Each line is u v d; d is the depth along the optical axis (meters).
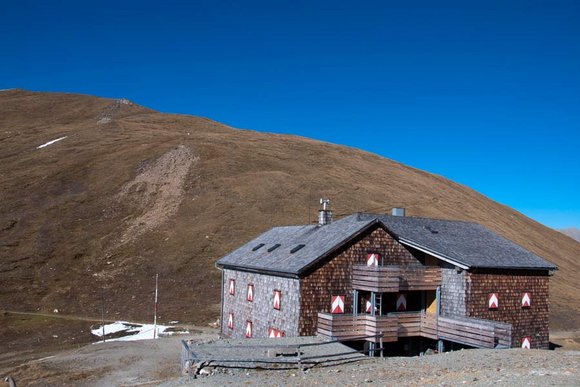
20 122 144.88
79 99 179.00
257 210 75.88
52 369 30.02
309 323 29.08
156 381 25.05
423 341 31.94
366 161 119.38
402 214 38.69
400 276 30.58
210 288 56.59
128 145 106.88
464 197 114.94
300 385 17.67
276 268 30.94
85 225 73.94
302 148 117.50
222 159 96.69
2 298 55.03
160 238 69.25
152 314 50.53
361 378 18.33
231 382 18.98
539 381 14.13
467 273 30.78
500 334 26.61
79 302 54.66
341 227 33.00
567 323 53.94
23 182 87.56
